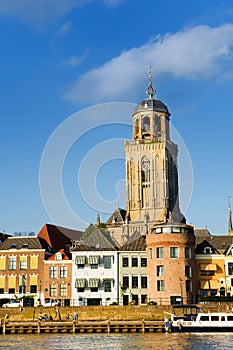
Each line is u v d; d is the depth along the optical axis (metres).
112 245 94.31
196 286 88.69
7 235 110.88
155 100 142.00
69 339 62.31
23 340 62.03
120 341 59.28
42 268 95.75
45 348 54.41
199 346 54.28
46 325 71.12
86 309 77.44
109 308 76.75
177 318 70.38
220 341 58.44
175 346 54.44
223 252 93.12
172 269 85.94
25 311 78.00
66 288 93.19
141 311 75.88
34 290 95.06
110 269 92.12
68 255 97.19
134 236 112.75
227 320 67.56
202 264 90.69
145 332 69.38
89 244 94.50
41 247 96.81
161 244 87.06
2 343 59.16
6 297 95.25
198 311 75.19
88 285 91.75
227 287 89.50
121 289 91.19
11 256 97.25
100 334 67.88
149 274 88.12
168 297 84.94
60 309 77.88
